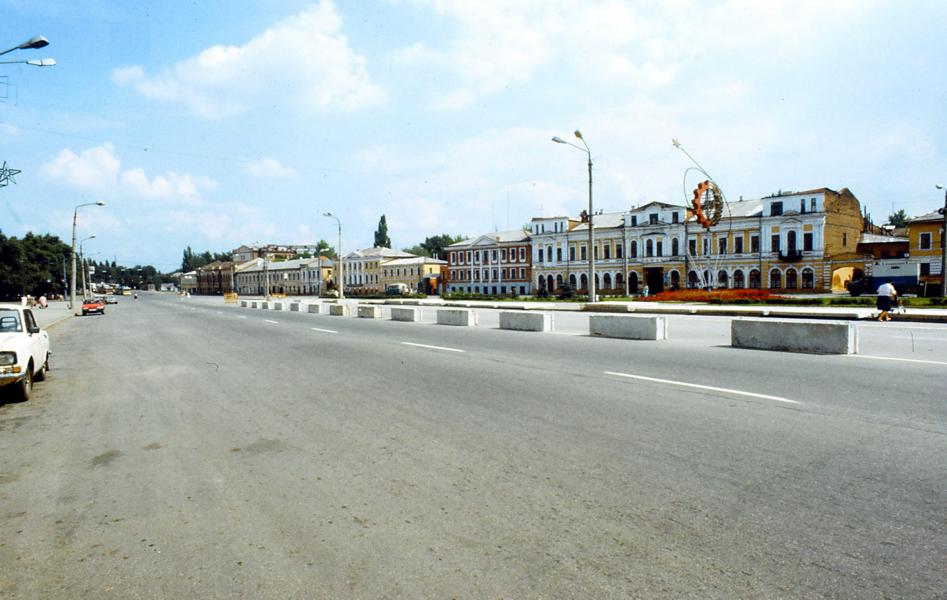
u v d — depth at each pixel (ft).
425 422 20.86
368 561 10.62
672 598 9.05
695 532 11.27
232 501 13.84
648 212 222.07
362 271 368.27
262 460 17.03
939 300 81.56
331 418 22.11
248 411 23.95
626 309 91.09
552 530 11.60
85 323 106.42
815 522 11.48
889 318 60.95
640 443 17.08
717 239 202.90
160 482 15.38
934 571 9.56
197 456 17.70
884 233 241.76
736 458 15.39
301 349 46.37
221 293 520.01
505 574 9.98
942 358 31.58
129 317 121.08
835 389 23.54
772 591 9.14
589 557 10.45
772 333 37.11
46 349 35.83
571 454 16.38
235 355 44.09
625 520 11.91
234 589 9.78
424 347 44.57
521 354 38.34
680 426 18.72
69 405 26.73
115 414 24.35
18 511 13.58
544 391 25.48
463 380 29.22
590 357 35.68
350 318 91.50
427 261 330.95
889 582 9.30
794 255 184.34
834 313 65.62
